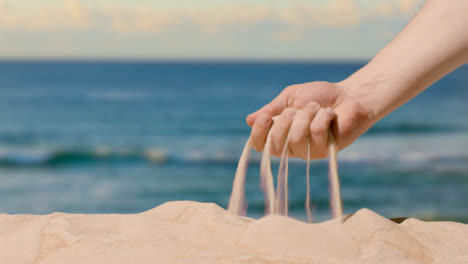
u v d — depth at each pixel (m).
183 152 17.97
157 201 13.45
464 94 28.47
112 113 26.95
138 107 29.17
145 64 70.56
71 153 17.52
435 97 28.00
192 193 14.02
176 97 33.59
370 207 12.14
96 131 22.16
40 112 27.25
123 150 18.25
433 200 12.23
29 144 19.17
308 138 1.23
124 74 53.47
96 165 16.45
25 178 14.83
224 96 34.69
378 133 19.20
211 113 27.39
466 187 12.92
